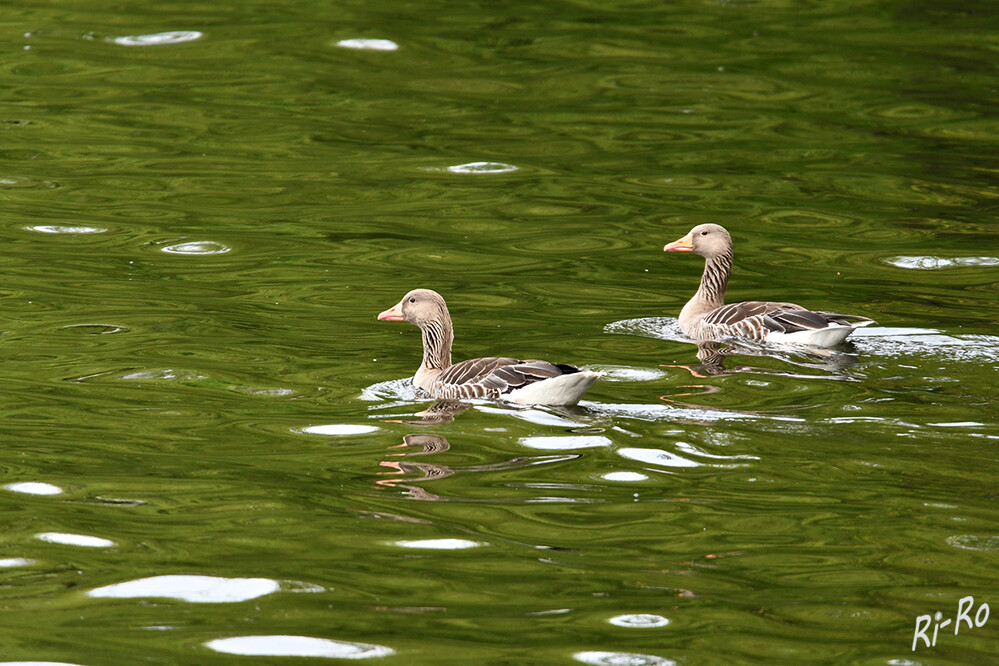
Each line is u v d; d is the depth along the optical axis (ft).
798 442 43.98
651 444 43.83
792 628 32.22
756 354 54.19
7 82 107.76
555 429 45.32
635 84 111.86
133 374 51.65
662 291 65.92
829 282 66.59
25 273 66.49
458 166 90.74
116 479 41.11
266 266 69.00
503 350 55.21
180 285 65.26
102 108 102.68
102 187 84.02
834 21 131.85
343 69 114.42
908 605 33.37
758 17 133.49
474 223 78.48
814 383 50.11
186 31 124.57
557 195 84.64
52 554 35.96
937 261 70.44
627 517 38.45
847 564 35.55
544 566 35.45
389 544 36.70
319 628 32.09
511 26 128.98
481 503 39.37
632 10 135.64
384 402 48.47
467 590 34.12
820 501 39.47
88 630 31.94
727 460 42.55
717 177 89.10
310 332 58.03
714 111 105.40
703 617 32.78
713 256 60.90
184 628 32.04
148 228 75.77
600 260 71.51
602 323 59.88
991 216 79.97
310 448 43.75
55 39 120.37
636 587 34.32
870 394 48.65
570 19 131.64
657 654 30.94
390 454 43.16
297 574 34.86
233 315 60.39
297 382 50.90
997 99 108.06
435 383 49.37
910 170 90.68
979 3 138.51
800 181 88.33
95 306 61.31
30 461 42.50
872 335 56.49
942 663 30.53
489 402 47.88
